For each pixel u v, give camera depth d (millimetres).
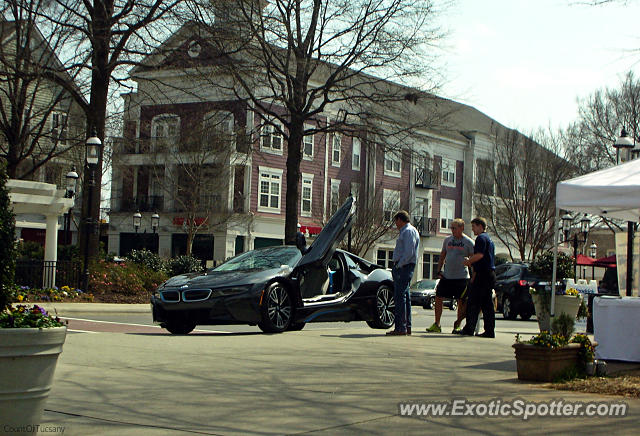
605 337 8750
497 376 7367
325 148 49656
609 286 21906
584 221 38094
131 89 26922
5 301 4598
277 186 47375
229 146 31172
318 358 8383
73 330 12375
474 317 11562
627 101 36875
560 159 42688
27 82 25578
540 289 13352
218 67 26641
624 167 8570
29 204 22359
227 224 43719
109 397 5992
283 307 11344
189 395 6113
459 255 11922
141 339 9836
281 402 5867
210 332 12828
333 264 12578
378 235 43781
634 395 6363
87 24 24281
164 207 47062
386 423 5164
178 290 11055
